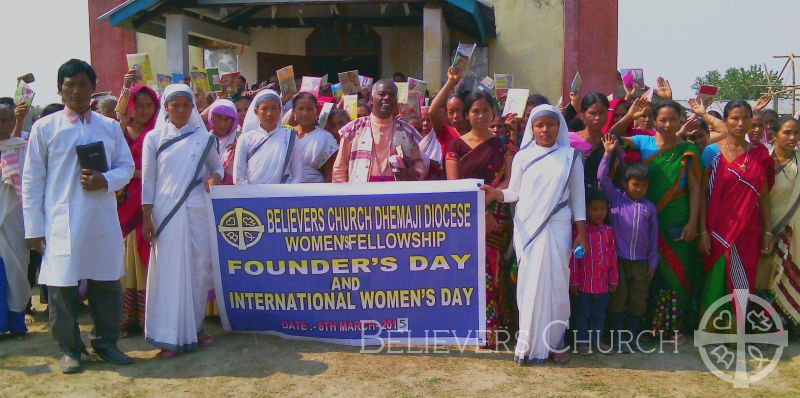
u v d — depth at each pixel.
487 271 4.93
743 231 5.09
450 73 5.52
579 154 4.66
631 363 4.72
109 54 13.03
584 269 4.82
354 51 14.10
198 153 4.80
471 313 4.89
